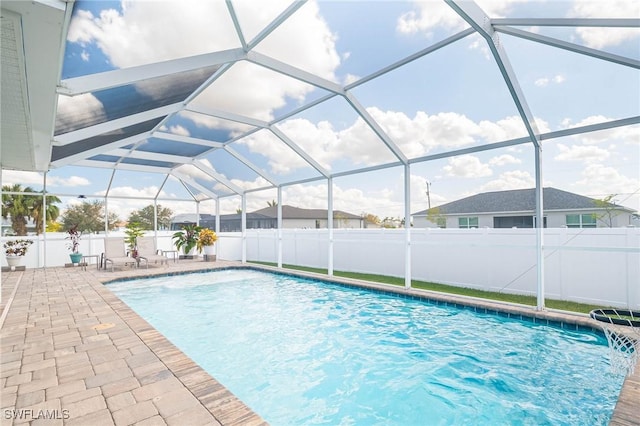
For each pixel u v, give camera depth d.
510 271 7.08
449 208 16.16
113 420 2.33
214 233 13.79
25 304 5.88
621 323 3.50
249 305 7.28
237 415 2.40
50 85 3.36
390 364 4.31
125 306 5.73
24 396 2.67
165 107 6.77
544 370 3.95
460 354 4.51
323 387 3.79
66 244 12.10
